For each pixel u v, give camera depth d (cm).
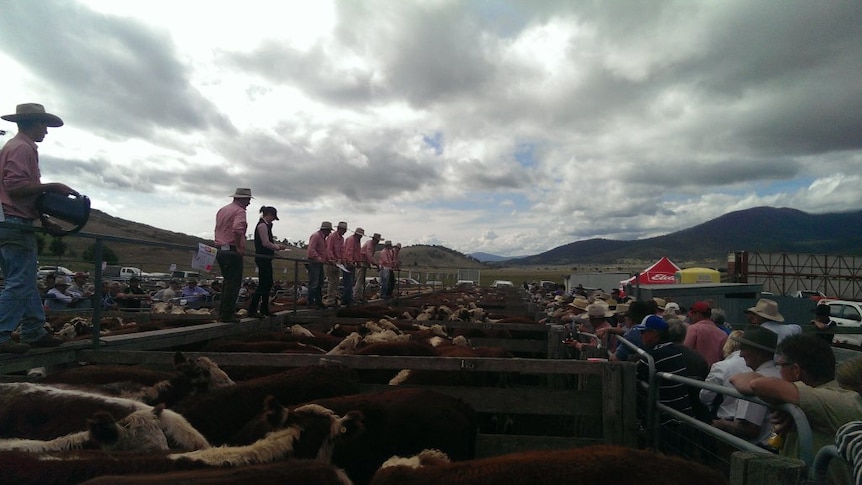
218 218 948
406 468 310
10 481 292
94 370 549
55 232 562
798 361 372
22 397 435
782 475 266
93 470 301
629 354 674
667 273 3259
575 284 4297
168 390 510
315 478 287
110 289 1670
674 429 548
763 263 4228
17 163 535
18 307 543
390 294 2258
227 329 923
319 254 1379
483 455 523
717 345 819
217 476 275
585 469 279
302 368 562
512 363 545
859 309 2367
